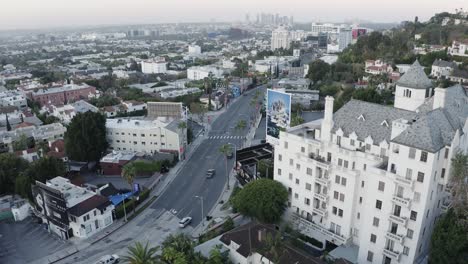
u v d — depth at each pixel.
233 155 170.38
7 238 108.81
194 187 138.00
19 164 138.25
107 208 112.62
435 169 70.44
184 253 77.75
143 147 167.50
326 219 93.69
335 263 76.06
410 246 74.69
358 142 88.56
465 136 77.44
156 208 123.00
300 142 96.62
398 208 75.31
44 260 97.25
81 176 149.38
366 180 83.31
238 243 81.50
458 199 69.00
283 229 96.06
